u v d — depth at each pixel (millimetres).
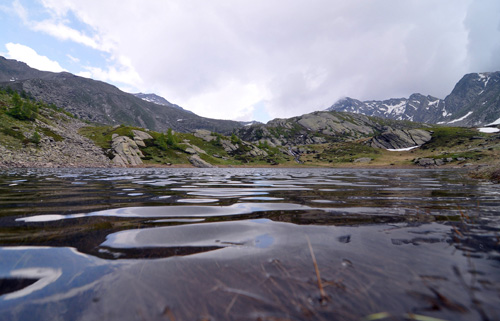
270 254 2197
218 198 6359
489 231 2824
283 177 18812
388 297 1416
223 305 1387
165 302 1425
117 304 1404
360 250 2238
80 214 4078
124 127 96188
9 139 49406
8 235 2781
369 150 128000
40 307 1384
